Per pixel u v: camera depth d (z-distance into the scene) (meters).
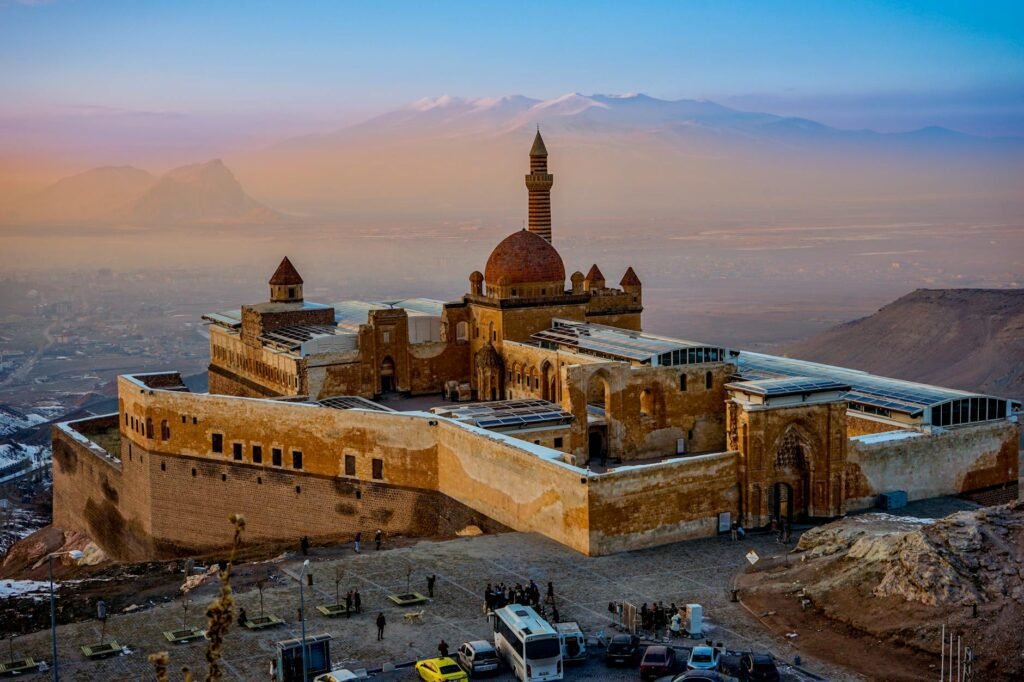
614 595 84.56
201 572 105.75
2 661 75.69
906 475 109.25
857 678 69.69
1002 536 79.25
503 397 141.62
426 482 115.94
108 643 78.50
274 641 77.75
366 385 140.75
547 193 162.00
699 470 97.94
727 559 92.56
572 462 102.38
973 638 71.69
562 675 69.88
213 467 131.62
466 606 83.25
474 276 147.50
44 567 151.50
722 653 73.44
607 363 117.75
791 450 102.81
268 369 146.88
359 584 88.81
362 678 70.88
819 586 81.44
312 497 124.25
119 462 148.75
